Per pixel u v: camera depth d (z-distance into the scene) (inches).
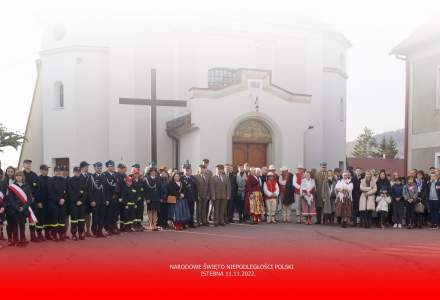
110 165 561.0
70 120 1003.3
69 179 516.4
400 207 634.8
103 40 1016.2
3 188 476.4
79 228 515.8
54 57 1030.4
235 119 869.2
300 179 694.5
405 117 895.1
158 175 622.2
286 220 697.6
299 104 906.1
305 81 1109.7
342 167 1186.0
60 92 1037.2
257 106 879.7
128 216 582.6
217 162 856.3
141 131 1008.2
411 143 879.7
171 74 1033.5
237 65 1069.1
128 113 999.0
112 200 554.3
